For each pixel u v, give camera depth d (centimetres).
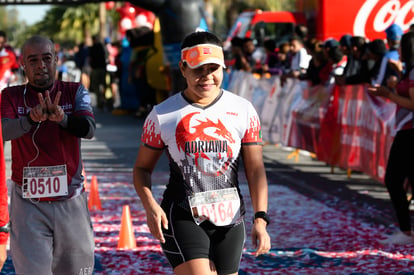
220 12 4281
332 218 877
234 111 424
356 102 1070
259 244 406
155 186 1126
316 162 1399
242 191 1087
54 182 479
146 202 419
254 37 2298
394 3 1912
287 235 790
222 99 425
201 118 419
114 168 1327
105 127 2105
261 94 1562
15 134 461
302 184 1138
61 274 493
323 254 708
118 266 671
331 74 1212
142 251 725
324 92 1198
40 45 480
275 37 2311
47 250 478
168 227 420
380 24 1922
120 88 2569
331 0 1916
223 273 423
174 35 1827
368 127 1023
